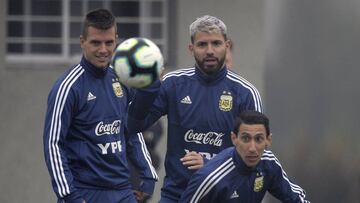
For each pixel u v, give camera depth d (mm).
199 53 18266
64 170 17359
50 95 17562
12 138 29750
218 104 18500
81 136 17859
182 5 29109
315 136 21797
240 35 29141
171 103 18609
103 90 17891
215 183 17172
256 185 17453
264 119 17062
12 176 29750
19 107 29719
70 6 29562
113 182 18094
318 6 21656
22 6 29531
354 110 21703
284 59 21875
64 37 29562
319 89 21750
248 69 29141
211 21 18219
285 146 21797
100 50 17578
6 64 29500
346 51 21625
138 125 18359
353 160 21766
